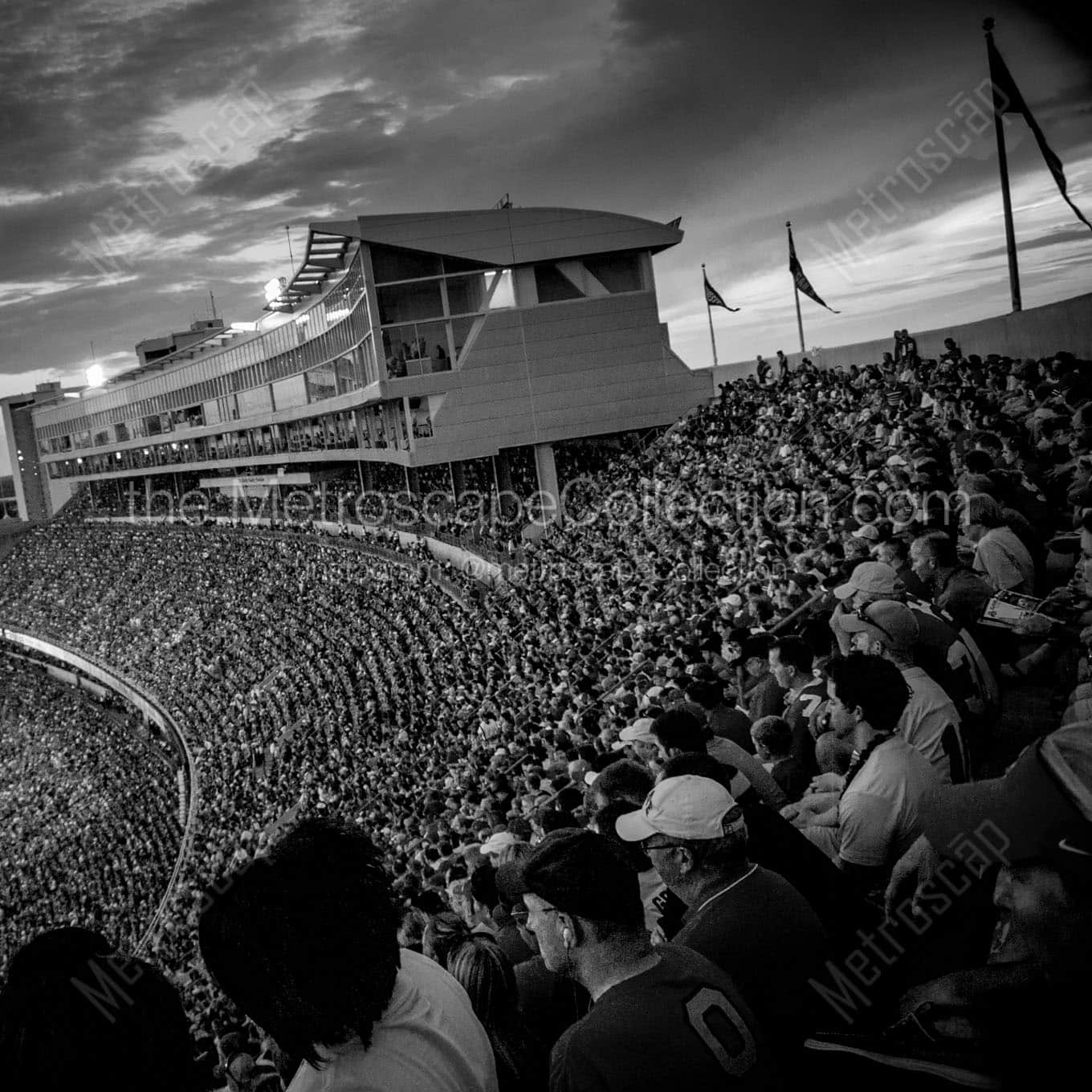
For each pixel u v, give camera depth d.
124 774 57.84
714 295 46.34
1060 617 7.61
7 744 73.94
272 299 63.94
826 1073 3.36
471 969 4.28
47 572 95.88
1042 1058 2.81
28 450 137.88
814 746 7.63
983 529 9.01
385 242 47.03
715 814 4.10
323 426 69.69
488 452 49.34
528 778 14.30
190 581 72.25
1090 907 2.81
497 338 48.69
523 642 28.33
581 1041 3.00
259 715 46.72
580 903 3.19
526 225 48.16
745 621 12.50
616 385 49.75
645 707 12.46
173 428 98.62
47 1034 2.18
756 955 3.86
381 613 46.53
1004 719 7.35
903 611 6.21
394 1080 2.71
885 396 24.22
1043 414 13.52
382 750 30.38
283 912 2.63
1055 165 17.94
